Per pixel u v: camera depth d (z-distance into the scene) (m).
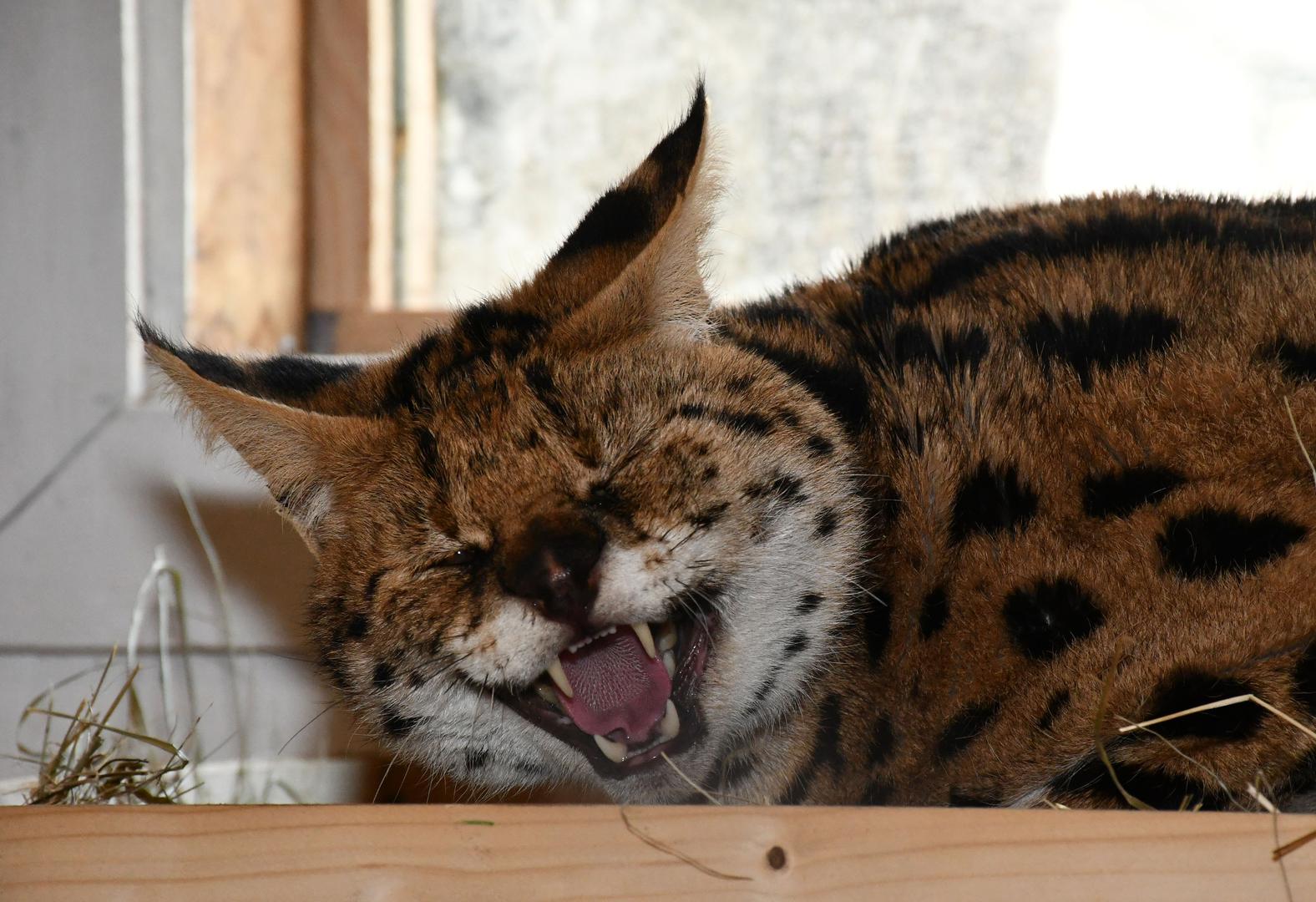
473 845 2.42
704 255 3.45
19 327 4.94
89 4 5.00
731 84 6.31
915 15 6.28
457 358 3.51
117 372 4.93
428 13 6.31
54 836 2.45
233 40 5.37
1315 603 2.91
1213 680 2.93
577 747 3.32
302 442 3.43
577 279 3.57
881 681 3.38
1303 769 2.90
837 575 3.34
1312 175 6.10
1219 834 2.30
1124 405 3.27
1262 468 3.13
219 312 5.30
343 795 4.91
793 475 3.29
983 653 3.22
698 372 3.34
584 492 3.12
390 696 3.32
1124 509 3.16
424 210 6.33
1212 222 3.81
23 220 4.96
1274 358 3.26
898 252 4.10
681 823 2.40
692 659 3.29
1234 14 6.18
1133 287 3.54
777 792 3.47
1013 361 3.45
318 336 5.77
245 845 2.44
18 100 4.98
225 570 4.91
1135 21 6.23
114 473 4.89
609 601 3.06
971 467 3.36
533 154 6.39
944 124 6.26
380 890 2.41
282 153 5.61
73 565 4.89
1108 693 2.97
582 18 6.39
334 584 3.42
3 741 4.86
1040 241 3.84
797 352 3.59
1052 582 3.16
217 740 4.88
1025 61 6.25
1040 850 2.32
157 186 5.11
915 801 3.32
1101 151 6.24
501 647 3.10
